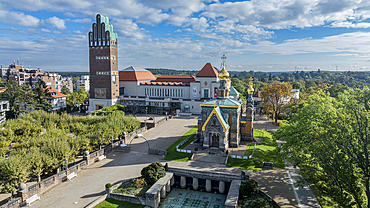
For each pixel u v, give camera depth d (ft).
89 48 436.76
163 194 152.87
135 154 215.10
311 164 128.57
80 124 281.95
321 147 121.60
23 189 135.44
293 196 138.62
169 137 265.34
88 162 190.60
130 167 186.09
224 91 229.04
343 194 119.14
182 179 169.07
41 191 146.10
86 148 203.92
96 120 289.53
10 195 149.59
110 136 228.63
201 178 164.14
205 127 209.97
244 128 236.43
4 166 141.69
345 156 116.37
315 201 133.80
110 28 425.28
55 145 179.22
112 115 298.76
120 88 475.31
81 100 545.44
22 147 195.93
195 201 150.30
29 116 294.87
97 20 422.41
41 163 158.30
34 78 652.48
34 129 255.70
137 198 140.26
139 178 162.71
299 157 134.72
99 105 446.19
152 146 233.96
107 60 426.51
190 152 208.44
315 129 132.05
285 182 155.94
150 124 326.24
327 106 134.92
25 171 147.95
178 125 327.26
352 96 131.85
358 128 115.44
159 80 485.15
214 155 196.24
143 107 438.40
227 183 160.04
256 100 512.63
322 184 129.29
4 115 371.76
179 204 146.20
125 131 259.80
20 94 415.44
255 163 183.52
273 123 363.35
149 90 461.78
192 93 424.05
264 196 137.49
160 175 160.04
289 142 159.12
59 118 311.06
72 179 166.61
